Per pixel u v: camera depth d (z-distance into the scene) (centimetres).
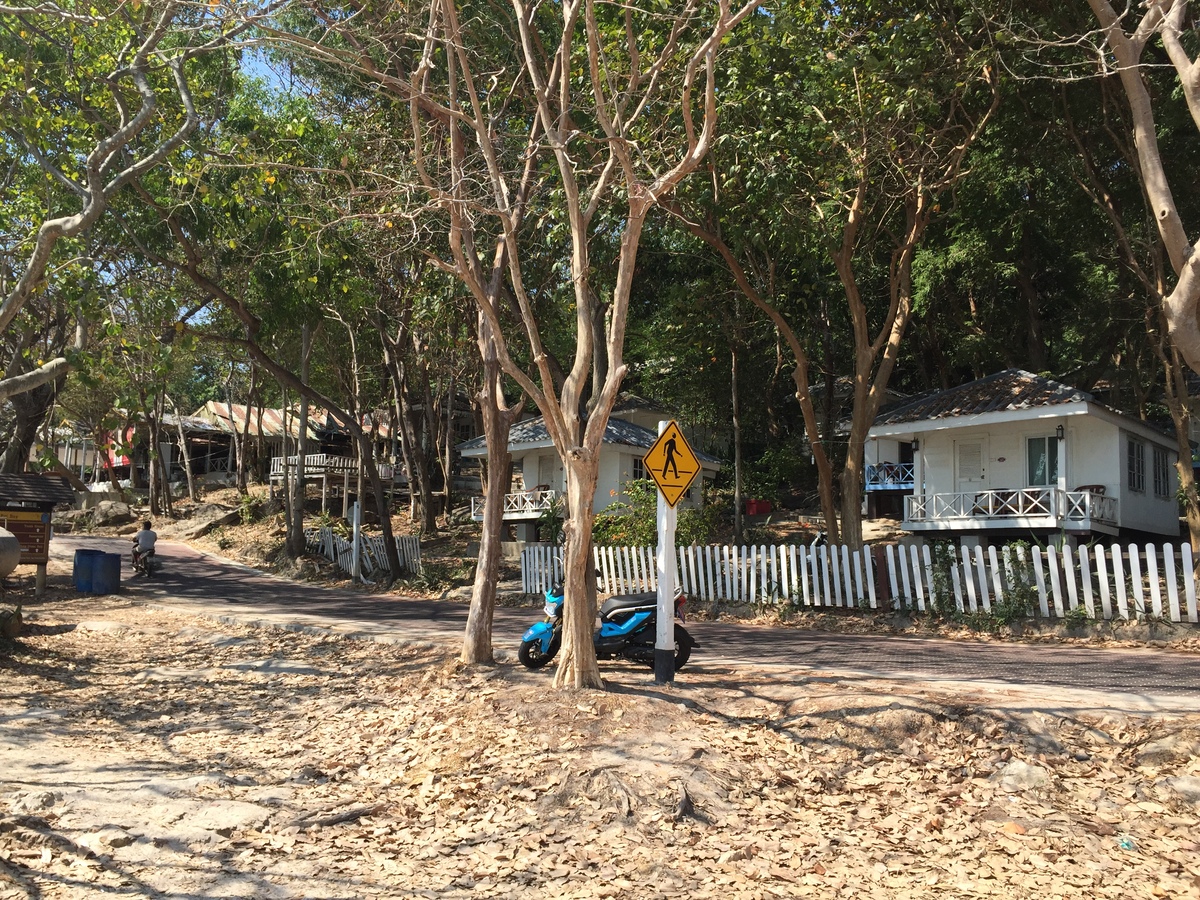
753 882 585
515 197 1334
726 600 1944
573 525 945
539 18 1616
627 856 625
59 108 1559
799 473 3525
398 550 2958
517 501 3322
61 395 3866
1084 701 855
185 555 3556
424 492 3622
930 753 769
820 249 1919
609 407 931
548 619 1123
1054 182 2273
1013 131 1872
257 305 2198
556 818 689
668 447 1009
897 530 2961
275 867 620
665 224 1828
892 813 681
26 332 1686
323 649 1466
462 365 3409
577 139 1334
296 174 1420
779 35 1516
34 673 1255
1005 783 708
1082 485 2381
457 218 938
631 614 1108
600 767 734
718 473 3712
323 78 1491
